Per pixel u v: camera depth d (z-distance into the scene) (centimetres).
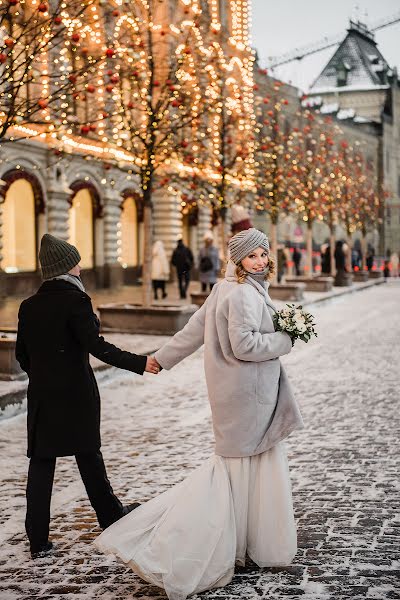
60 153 1625
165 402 945
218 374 416
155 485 601
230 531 402
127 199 3372
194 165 1975
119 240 3161
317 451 698
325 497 561
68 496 579
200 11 1894
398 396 967
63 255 459
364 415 855
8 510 550
